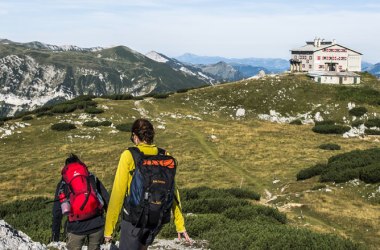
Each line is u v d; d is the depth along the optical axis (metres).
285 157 62.66
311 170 47.34
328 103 100.19
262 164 58.78
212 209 26.12
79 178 7.23
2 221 9.91
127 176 6.10
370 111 95.00
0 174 54.25
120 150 65.75
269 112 98.00
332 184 42.28
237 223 19.09
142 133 6.35
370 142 76.62
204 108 99.12
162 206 6.02
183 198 34.19
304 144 72.56
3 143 70.19
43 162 60.41
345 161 47.25
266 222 20.98
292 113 97.75
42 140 72.12
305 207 36.00
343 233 29.89
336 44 129.50
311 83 110.56
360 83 113.88
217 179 51.94
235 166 58.09
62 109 88.94
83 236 7.25
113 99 106.69
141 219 6.00
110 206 6.08
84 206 7.09
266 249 14.87
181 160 60.47
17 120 85.50
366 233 30.11
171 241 15.94
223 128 82.69
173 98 104.75
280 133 81.44
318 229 29.56
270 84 109.56
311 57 130.25
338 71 119.06
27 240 9.77
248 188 47.84
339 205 36.25
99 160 60.66
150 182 5.96
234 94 105.19
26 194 47.19
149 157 6.17
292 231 17.19
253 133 79.50
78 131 75.88
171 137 74.50
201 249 14.98
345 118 93.62
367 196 38.00
